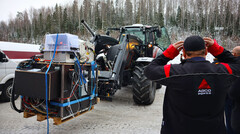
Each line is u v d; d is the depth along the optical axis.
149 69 1.29
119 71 3.48
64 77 2.20
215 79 1.11
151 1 49.56
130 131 2.71
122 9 47.00
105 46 4.33
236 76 1.16
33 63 2.44
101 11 43.56
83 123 3.00
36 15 54.44
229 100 2.09
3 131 2.64
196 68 1.14
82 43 2.57
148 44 4.76
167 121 1.27
